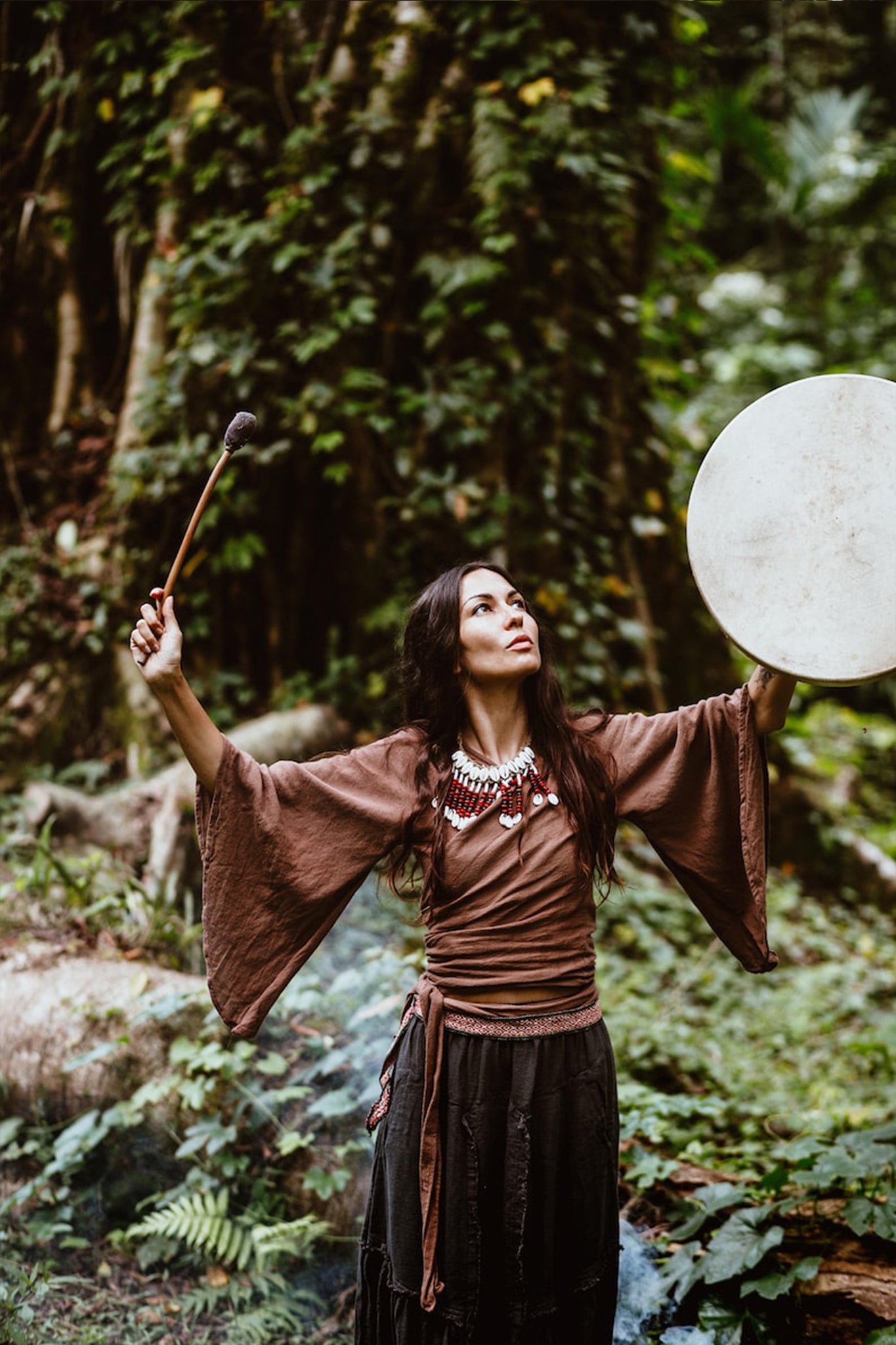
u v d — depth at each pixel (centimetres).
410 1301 212
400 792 227
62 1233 318
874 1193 275
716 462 218
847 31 1225
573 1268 214
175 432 596
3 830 489
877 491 209
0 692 572
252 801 219
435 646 228
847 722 950
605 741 233
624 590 650
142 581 595
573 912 220
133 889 398
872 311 1228
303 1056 337
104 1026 340
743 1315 256
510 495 607
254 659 613
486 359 596
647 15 623
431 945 223
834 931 642
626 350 654
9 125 641
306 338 574
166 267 591
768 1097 435
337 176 584
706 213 1259
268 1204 312
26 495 640
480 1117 210
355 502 599
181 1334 286
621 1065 434
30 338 652
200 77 593
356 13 591
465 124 586
